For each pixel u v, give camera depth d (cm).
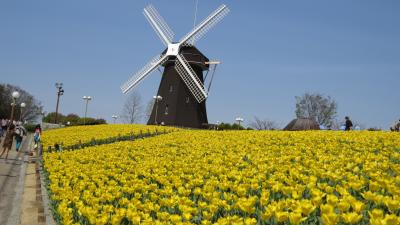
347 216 502
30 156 2941
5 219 1214
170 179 1010
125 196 911
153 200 804
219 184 834
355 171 946
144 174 1087
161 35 5122
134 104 8844
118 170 1242
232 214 673
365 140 1716
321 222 557
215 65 4959
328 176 834
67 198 840
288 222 567
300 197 721
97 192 872
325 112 7000
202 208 691
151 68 5072
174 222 607
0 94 12556
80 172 1212
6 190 1681
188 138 2530
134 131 3688
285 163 1119
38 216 1183
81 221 734
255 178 880
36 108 13950
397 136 1820
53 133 4231
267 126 7450
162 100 4978
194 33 4947
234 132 2778
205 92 4850
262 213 592
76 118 9844
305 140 1883
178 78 4903
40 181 1755
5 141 2670
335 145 1619
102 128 4459
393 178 792
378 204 604
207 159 1410
